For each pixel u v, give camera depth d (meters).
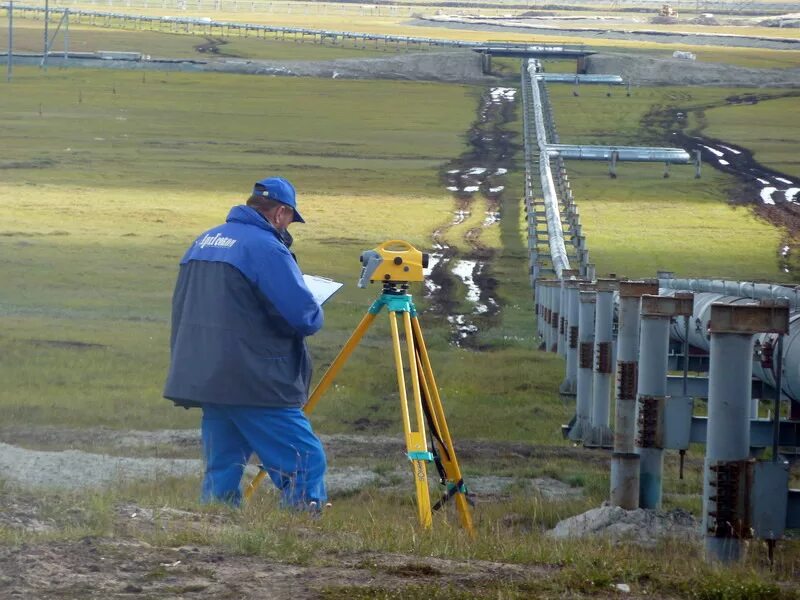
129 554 16.50
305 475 23.39
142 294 98.62
